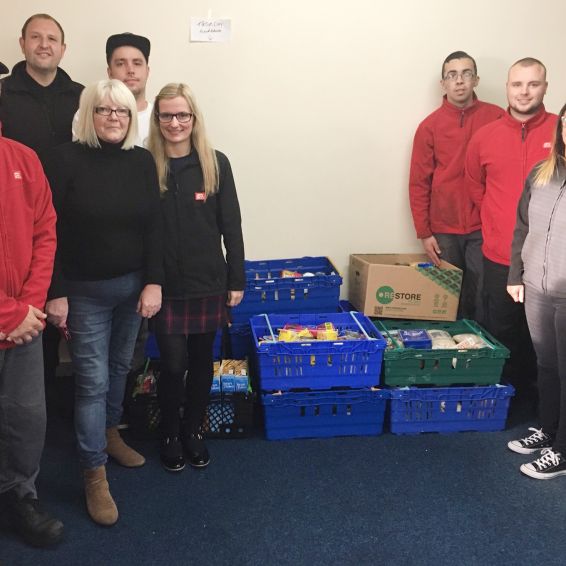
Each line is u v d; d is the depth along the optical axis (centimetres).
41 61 228
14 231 155
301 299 279
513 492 211
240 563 177
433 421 249
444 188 287
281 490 212
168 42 278
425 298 279
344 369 240
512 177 251
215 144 294
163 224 197
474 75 273
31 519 183
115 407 220
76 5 269
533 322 218
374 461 230
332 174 304
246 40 281
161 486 213
